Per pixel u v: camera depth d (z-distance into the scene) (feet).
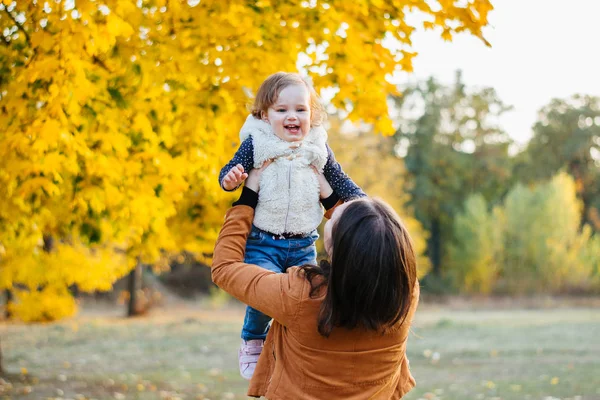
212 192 17.20
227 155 15.30
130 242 22.15
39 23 13.28
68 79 12.46
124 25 11.93
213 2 13.93
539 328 68.59
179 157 15.34
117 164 14.39
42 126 12.29
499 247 132.16
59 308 38.27
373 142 87.10
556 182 134.21
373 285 6.41
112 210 16.66
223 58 14.25
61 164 13.55
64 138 12.67
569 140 169.17
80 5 11.61
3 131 13.25
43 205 16.92
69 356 46.42
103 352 48.98
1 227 18.01
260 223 7.55
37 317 38.37
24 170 13.11
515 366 42.78
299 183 7.50
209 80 14.62
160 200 15.87
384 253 6.45
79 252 35.50
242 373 7.86
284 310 6.76
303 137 7.58
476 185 157.07
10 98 13.00
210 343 55.11
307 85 7.72
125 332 62.69
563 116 171.42
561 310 107.65
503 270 133.18
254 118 7.75
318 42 15.35
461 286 132.98
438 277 139.95
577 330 66.03
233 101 14.56
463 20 13.51
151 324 72.08
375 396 7.06
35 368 39.73
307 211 7.59
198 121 14.58
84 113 13.96
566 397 31.76
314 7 14.79
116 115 14.12
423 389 34.78
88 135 14.12
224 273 7.06
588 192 169.27
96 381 35.45
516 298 127.65
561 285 129.70
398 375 7.43
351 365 6.88
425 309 112.88
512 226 132.98
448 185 152.46
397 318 6.62
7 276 31.68
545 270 129.70
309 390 6.88
